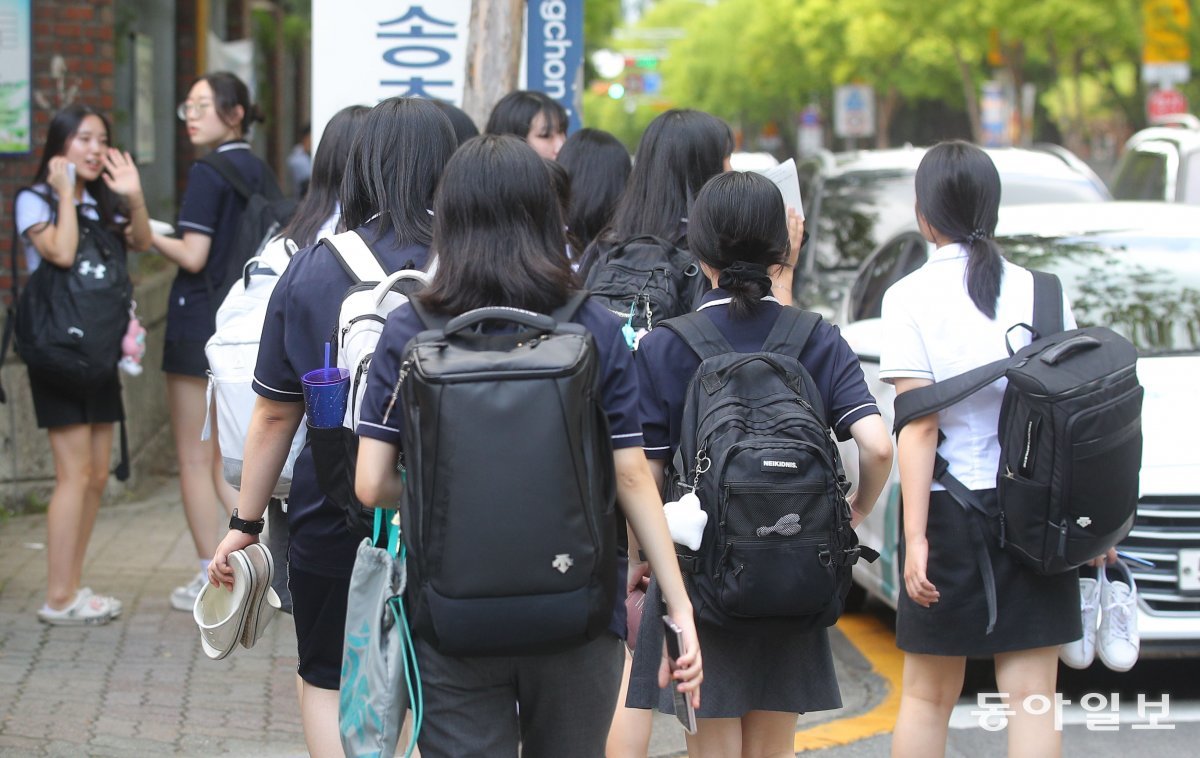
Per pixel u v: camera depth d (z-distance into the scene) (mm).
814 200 23641
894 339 8297
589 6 80750
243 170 13258
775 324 7770
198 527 13516
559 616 5926
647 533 6496
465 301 6355
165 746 10430
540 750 6773
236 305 8594
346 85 16047
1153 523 11195
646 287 8914
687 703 6648
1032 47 83625
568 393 5887
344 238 7453
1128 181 30375
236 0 34312
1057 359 7820
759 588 7172
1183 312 13016
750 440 7199
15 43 18406
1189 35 67625
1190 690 12484
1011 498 7949
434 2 15938
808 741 11188
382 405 6336
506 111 12383
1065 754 10883
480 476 5809
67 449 12852
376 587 6367
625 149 10984
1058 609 8258
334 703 7766
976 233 8398
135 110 24422
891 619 14961
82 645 12688
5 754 10102
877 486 7816
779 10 114312
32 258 12562
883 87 105438
